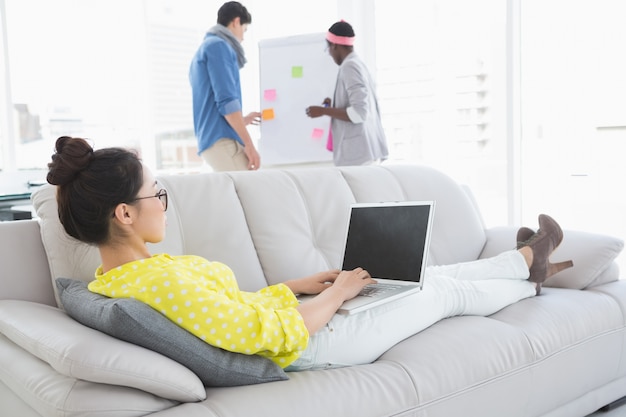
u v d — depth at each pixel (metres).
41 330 1.38
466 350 1.74
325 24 5.16
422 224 1.93
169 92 4.96
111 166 1.45
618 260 3.77
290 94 4.26
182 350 1.36
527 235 2.40
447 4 4.54
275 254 2.11
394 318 1.79
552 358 1.93
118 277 1.47
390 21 4.88
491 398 1.74
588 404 2.12
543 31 3.98
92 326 1.41
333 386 1.47
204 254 1.98
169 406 1.30
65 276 1.75
